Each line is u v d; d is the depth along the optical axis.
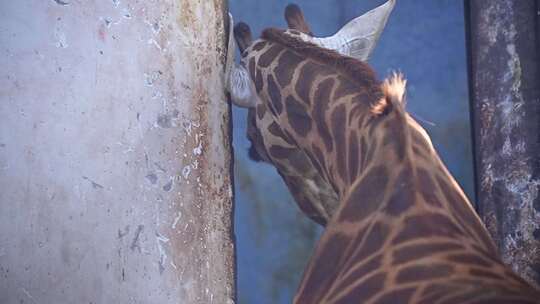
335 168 6.62
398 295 5.17
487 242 5.79
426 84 10.96
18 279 6.19
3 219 6.13
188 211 7.40
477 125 9.54
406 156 5.85
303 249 10.96
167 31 7.34
